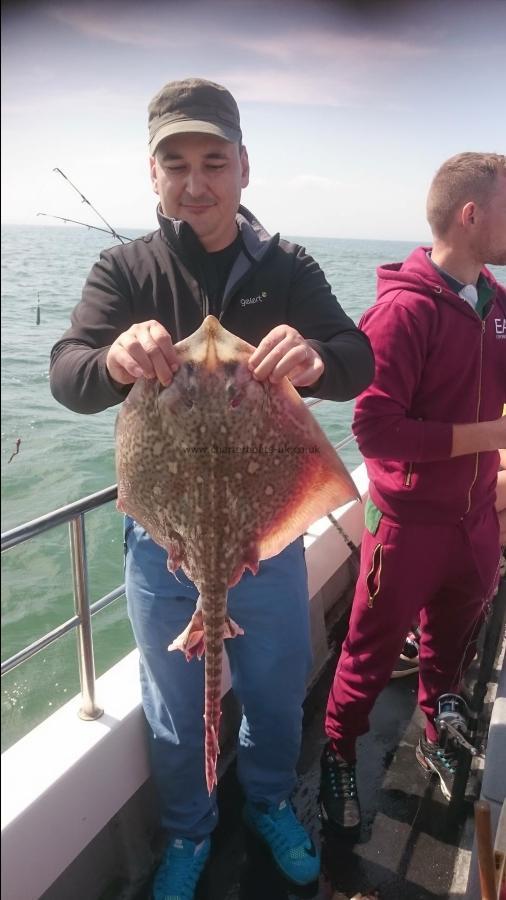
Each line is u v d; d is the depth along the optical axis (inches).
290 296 77.6
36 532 69.7
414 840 96.5
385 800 103.3
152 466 57.9
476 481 89.4
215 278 76.9
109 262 78.9
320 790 102.0
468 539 91.4
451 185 82.4
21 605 207.6
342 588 148.4
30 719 168.4
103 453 298.5
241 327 76.9
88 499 77.3
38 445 297.0
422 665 106.1
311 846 91.7
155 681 81.7
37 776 76.1
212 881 91.1
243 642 83.2
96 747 81.0
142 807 94.3
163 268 77.3
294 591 82.5
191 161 69.6
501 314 91.1
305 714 119.8
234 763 109.0
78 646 82.9
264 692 85.4
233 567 58.5
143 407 56.8
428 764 107.9
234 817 100.3
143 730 89.1
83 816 79.7
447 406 88.0
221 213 72.6
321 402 126.1
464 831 97.3
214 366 55.3
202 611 58.5
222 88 69.1
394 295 84.6
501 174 80.6
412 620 94.9
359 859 93.7
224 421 55.1
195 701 82.7
